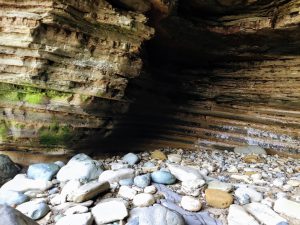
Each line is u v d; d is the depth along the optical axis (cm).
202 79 1096
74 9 565
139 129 935
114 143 802
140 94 890
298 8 766
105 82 630
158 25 830
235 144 975
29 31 529
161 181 532
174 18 831
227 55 1012
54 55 564
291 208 432
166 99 1084
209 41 955
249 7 862
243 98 1023
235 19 890
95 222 400
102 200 461
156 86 1035
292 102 938
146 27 662
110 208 416
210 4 868
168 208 411
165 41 950
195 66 1120
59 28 559
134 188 499
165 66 1111
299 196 489
